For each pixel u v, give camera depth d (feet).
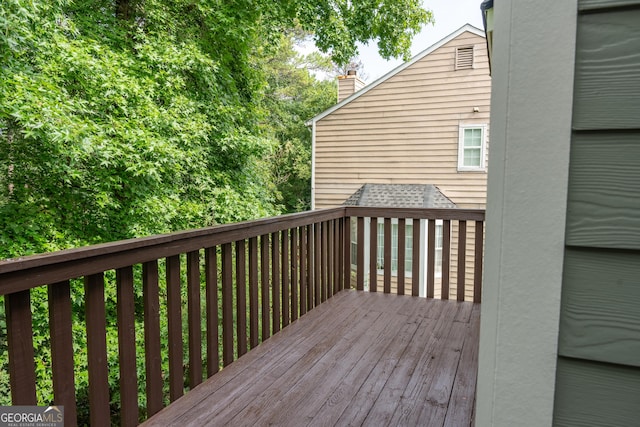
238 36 21.39
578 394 2.01
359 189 30.35
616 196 1.91
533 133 2.02
